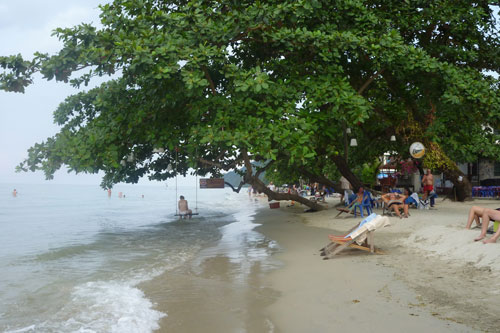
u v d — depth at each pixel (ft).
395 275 22.21
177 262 30.68
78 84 52.06
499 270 20.42
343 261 27.14
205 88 50.93
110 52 37.47
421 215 48.32
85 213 87.10
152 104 45.57
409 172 78.69
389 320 15.40
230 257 31.89
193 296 20.81
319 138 53.01
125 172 65.05
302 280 22.94
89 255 34.22
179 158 68.33
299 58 51.31
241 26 41.50
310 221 54.49
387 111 69.46
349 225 47.16
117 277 25.80
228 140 40.24
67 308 19.17
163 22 41.22
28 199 166.61
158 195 245.04
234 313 17.88
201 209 96.07
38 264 30.40
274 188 138.10
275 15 40.93
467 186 72.64
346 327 15.17
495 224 25.49
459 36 64.18
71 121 63.93
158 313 18.19
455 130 69.87
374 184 98.89
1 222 65.67
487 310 15.55
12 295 21.52
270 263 28.63
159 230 52.80
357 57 51.70
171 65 37.29
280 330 15.53
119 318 17.61
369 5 61.62
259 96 43.80
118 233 50.11
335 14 50.90
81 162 43.65
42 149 46.88
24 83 39.75
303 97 47.98
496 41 68.80
